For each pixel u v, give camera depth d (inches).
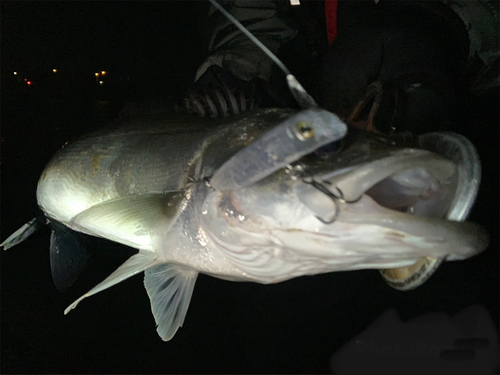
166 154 13.3
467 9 15.2
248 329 15.4
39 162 29.8
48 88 31.6
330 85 11.8
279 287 15.8
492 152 16.5
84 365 15.4
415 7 15.5
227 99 13.6
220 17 20.9
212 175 11.3
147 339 16.2
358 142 9.9
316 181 9.3
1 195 26.7
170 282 14.3
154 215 12.7
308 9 19.9
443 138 10.2
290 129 8.7
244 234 10.8
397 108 12.5
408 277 10.2
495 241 15.4
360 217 9.0
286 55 19.5
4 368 15.2
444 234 8.7
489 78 15.4
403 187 9.8
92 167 15.3
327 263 10.4
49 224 18.6
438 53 13.8
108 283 12.8
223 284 17.4
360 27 14.6
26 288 19.0
